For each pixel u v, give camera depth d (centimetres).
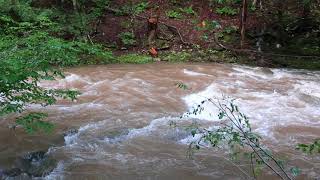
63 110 884
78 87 1087
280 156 669
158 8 1812
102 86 1095
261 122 833
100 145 713
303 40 1573
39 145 709
